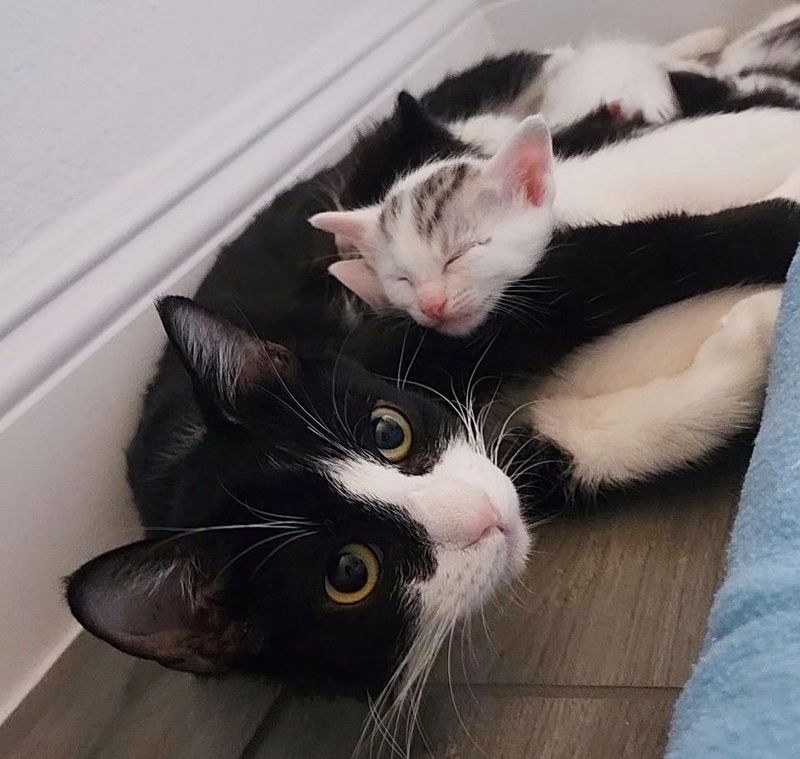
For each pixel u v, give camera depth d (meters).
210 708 0.26
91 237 0.31
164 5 0.33
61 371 0.29
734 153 0.31
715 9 0.48
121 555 0.20
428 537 0.22
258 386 0.24
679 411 0.26
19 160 0.29
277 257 0.33
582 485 0.27
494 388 0.29
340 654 0.22
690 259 0.28
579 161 0.32
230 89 0.37
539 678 0.22
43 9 0.29
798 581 0.16
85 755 0.26
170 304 0.23
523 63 0.43
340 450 0.23
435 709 0.23
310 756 0.23
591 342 0.28
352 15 0.42
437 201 0.31
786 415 0.19
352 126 0.41
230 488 0.23
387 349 0.30
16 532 0.28
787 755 0.13
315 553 0.22
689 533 0.25
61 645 0.29
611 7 0.50
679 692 0.20
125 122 0.32
